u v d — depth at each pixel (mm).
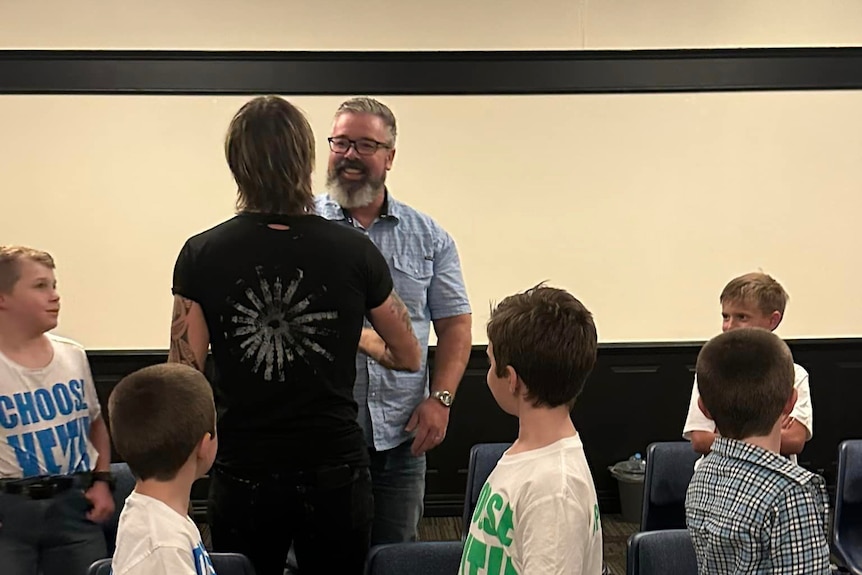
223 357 1420
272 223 1416
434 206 3846
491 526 1219
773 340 1471
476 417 3859
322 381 1421
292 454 1421
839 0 3850
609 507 3934
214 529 1506
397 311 1557
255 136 1403
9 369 1809
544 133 3838
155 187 3730
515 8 3754
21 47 3613
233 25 3672
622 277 3930
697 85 3846
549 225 3887
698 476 1486
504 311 1305
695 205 3916
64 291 3732
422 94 3770
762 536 1325
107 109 3676
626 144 3867
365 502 1522
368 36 3719
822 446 3990
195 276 1409
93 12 3619
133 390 1251
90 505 1898
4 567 1802
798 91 3881
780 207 3938
